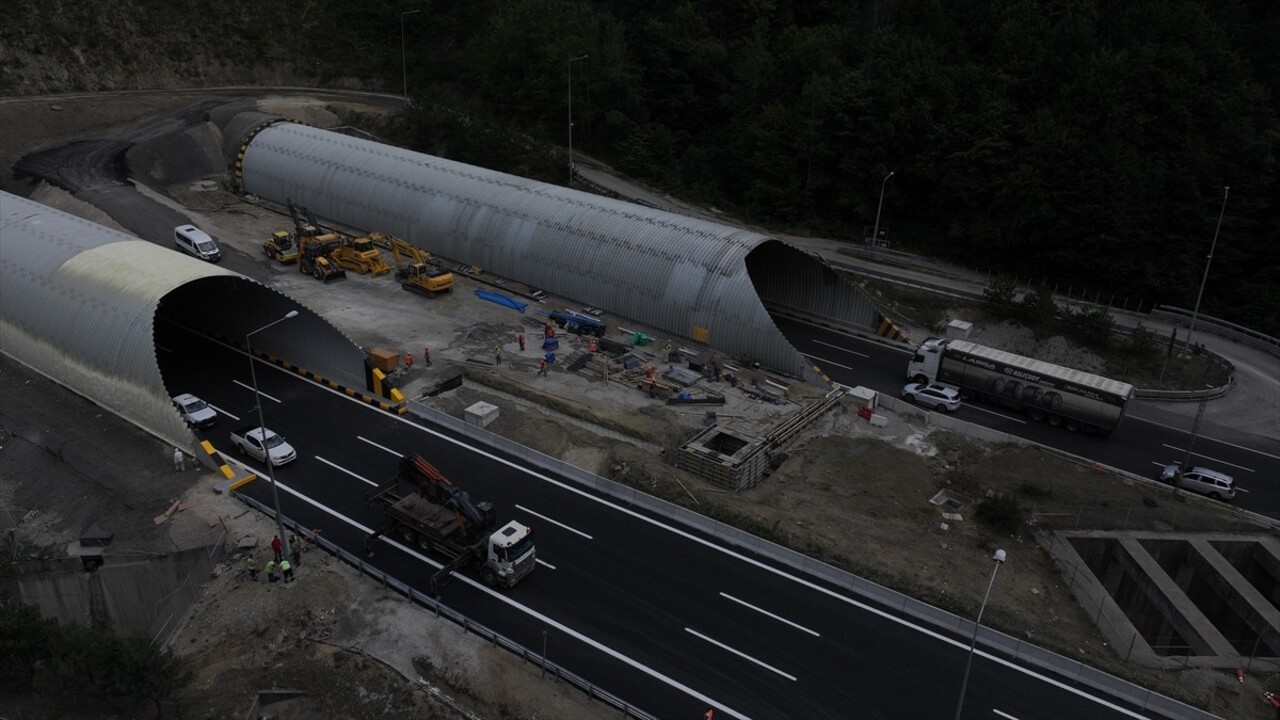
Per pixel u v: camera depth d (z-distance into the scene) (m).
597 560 37.25
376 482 42.28
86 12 96.69
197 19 103.56
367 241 67.56
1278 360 62.59
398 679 30.33
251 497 40.72
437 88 104.69
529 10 96.25
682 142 97.25
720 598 35.28
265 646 31.97
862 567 36.97
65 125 85.44
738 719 29.53
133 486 40.94
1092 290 72.44
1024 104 77.69
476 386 51.81
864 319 64.06
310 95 101.56
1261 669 34.28
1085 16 78.44
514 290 66.00
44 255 52.25
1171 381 59.06
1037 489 44.09
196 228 68.50
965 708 30.42
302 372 53.00
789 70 89.62
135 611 38.09
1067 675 32.22
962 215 77.75
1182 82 71.25
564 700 29.80
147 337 44.16
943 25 85.00
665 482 42.50
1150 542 41.28
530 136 89.69
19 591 37.41
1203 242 68.69
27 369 51.44
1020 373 52.16
